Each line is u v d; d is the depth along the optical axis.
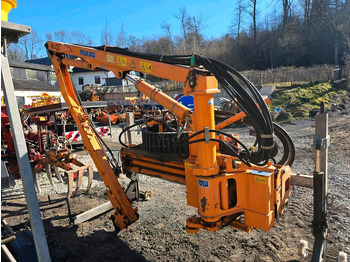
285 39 37.56
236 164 2.72
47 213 4.63
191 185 3.10
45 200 5.20
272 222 2.60
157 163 3.72
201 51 45.38
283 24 41.84
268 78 22.09
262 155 2.41
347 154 6.90
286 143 3.75
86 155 8.84
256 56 41.03
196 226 2.83
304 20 38.66
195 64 2.60
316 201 2.57
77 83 38.03
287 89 18.80
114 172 4.16
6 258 2.50
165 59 2.81
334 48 33.28
